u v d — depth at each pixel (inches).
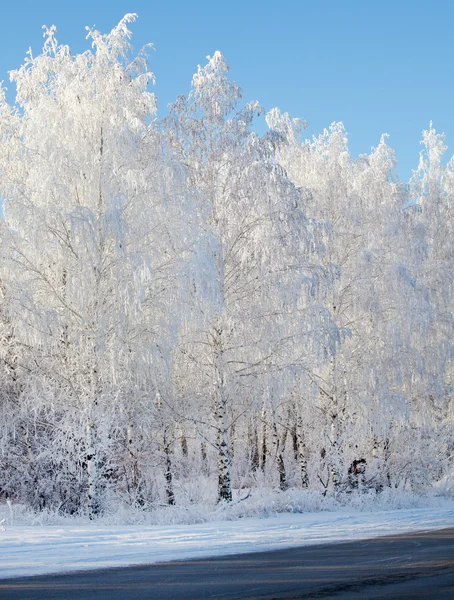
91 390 754.2
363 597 320.5
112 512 767.7
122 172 762.8
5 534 534.6
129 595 327.9
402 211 976.3
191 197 780.0
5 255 734.5
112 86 789.9
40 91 826.2
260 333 792.3
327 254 913.5
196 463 1103.0
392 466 994.7
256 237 794.8
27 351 778.2
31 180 748.6
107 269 756.6
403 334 898.7
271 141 829.2
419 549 467.2
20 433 807.7
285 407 1042.7
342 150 1052.5
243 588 342.6
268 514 712.4
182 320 735.7
